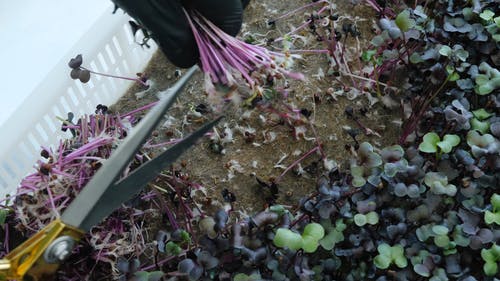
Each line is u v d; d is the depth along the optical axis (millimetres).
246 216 1242
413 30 1325
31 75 1363
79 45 1273
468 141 1183
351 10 1549
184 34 1036
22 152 1214
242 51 1137
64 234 777
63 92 1265
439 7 1441
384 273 1112
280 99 1389
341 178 1242
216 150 1332
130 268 1062
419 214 1132
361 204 1137
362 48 1497
